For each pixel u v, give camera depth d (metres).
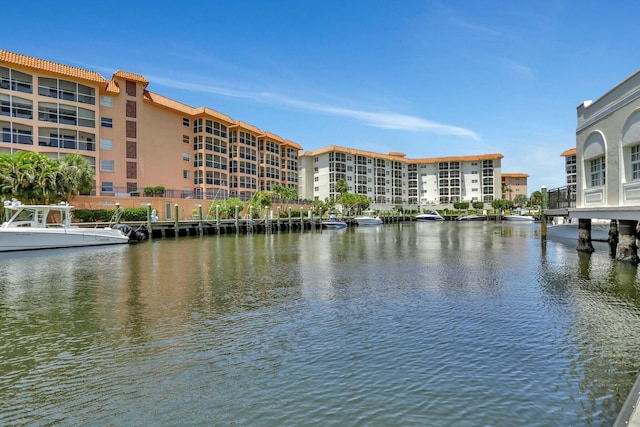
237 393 6.42
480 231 53.91
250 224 52.75
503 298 12.40
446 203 123.38
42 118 43.72
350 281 15.69
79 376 7.12
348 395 6.30
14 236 26.08
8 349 8.42
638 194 15.23
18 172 32.41
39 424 5.62
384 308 11.36
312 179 109.19
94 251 27.48
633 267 17.58
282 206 71.81
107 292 13.79
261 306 11.73
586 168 20.05
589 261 20.09
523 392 6.30
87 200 41.62
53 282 15.72
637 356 7.66
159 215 48.16
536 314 10.52
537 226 69.19
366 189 113.50
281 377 6.96
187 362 7.66
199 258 23.50
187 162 62.28
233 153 71.06
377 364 7.44
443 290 13.76
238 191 70.62
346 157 108.56
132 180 52.28
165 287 14.62
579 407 5.84
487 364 7.36
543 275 16.42
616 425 4.50
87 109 46.81
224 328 9.67
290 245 32.66
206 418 5.71
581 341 8.48
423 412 5.77
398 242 35.59
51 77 44.34
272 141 83.81
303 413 5.80
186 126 62.38
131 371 7.29
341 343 8.56
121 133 51.38
